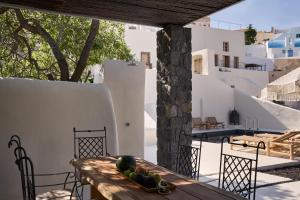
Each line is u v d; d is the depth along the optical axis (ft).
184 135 19.22
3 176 16.44
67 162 18.49
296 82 43.86
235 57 82.02
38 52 33.86
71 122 18.85
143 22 18.83
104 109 20.02
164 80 19.47
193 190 9.15
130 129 23.65
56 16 30.42
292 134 30.81
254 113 56.03
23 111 17.46
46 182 17.83
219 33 79.41
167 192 8.84
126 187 9.46
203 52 58.85
